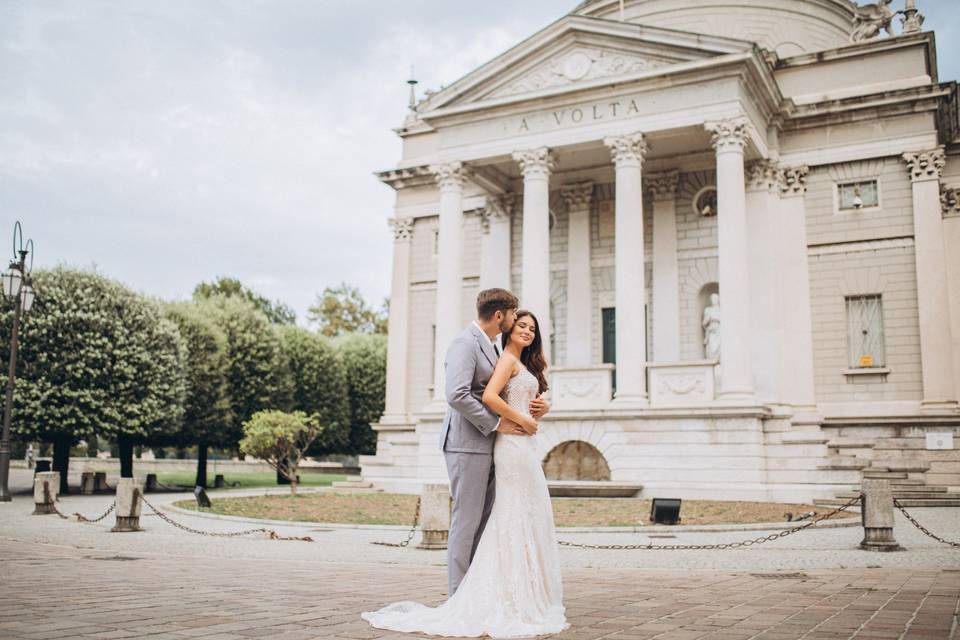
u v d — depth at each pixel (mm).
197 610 7469
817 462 25766
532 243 30766
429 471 30797
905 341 30453
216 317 43938
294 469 30094
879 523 14523
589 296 35281
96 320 34188
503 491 6988
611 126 30172
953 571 11578
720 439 26344
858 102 31328
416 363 39750
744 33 38688
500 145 31984
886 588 9688
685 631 6695
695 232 33688
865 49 32312
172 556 13359
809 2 38438
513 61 31781
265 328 45344
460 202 32812
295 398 50875
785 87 33625
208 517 21797
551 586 7059
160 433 38281
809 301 31797
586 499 25531
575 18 30750
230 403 42219
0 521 20438
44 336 33375
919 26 32438
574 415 28281
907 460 26719
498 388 7000
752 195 31750
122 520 18203
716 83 28781
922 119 30875
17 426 32688
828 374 31297
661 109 29469
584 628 6777
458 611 6703
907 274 30719
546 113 31359
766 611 7844
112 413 33688
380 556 13852
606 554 14188
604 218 35750
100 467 61594
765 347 30734
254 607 7695
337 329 77625
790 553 14195
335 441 53188
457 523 6996
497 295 7316
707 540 16312
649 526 18266
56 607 7570
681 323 33375
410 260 40656
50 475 22844
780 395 30688
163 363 36281
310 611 7508
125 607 7598
